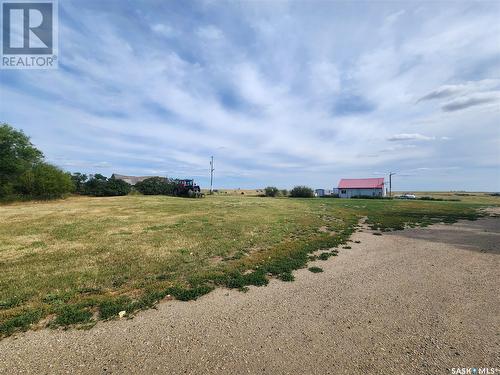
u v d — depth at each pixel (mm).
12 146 30328
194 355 3283
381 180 66438
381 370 2977
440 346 3385
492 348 3322
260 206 22938
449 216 17078
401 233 11180
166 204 23391
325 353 3301
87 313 4281
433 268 6535
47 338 3652
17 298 4797
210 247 8281
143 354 3305
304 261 7121
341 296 4977
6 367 3078
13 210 18922
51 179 30016
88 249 8055
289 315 4270
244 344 3502
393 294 5027
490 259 7227
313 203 29734
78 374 2951
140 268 6383
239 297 4965
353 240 9805
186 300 4805
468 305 4508
